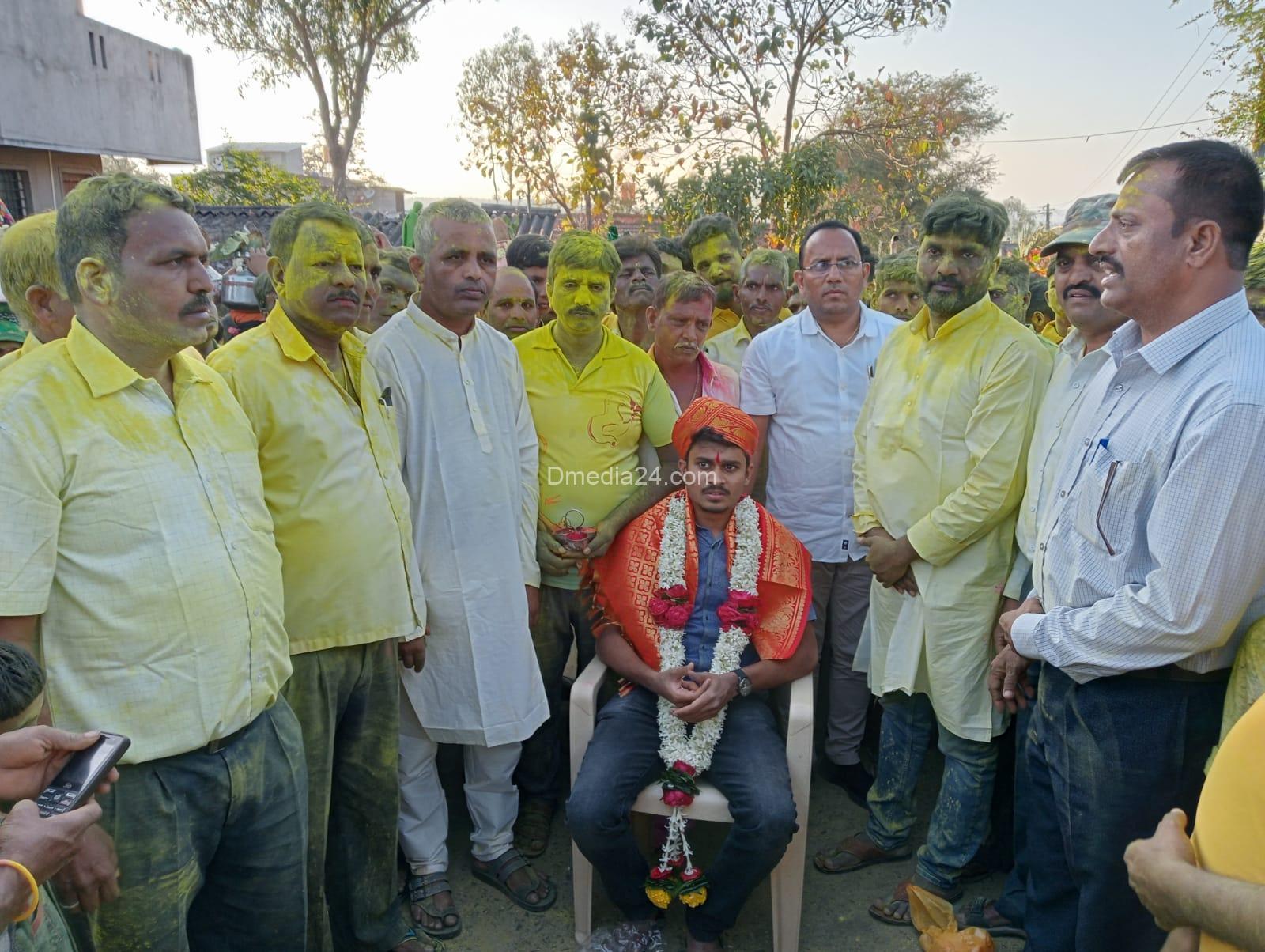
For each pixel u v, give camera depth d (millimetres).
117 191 1748
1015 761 2783
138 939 1831
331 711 2393
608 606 2869
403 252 4375
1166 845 1405
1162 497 1815
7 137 10352
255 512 2043
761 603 2799
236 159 19672
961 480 2773
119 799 1770
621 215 16234
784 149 12492
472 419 2779
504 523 2846
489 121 16062
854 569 3447
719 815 2590
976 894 2947
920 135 14250
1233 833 1298
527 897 2928
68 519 1707
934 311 2842
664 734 2637
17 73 10516
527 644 2932
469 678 2826
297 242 2254
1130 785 1980
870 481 2988
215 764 1895
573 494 3139
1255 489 1713
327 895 2672
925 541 2738
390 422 2615
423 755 2908
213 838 1956
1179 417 1842
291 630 2297
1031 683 2539
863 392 3467
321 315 2293
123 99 12758
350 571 2338
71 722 1721
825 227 3465
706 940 2646
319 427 2303
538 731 3283
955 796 2803
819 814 3432
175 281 1777
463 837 3324
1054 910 2326
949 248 2734
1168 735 1942
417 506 2770
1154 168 1867
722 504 2793
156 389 1876
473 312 2766
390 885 2670
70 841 1363
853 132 13680
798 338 3531
